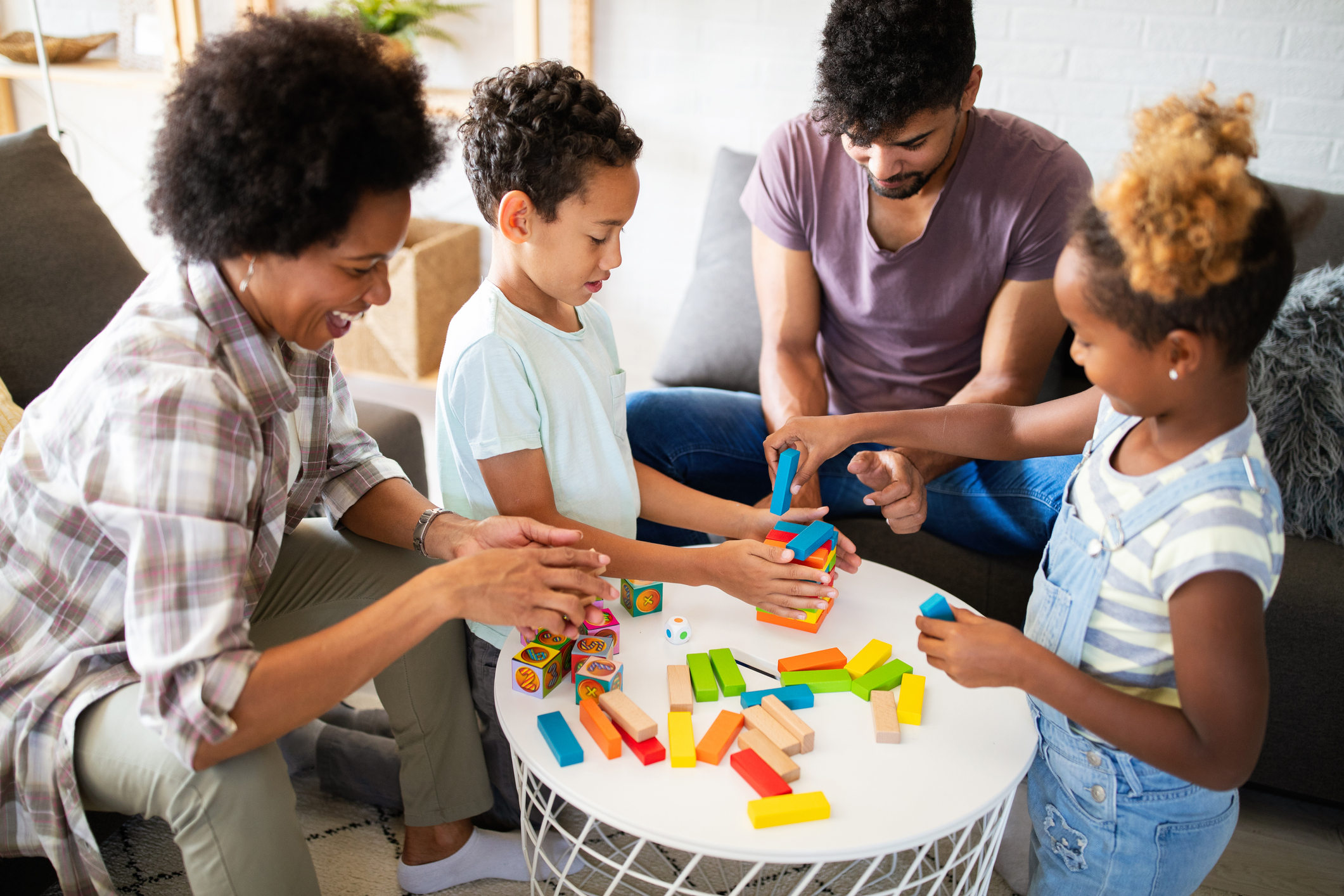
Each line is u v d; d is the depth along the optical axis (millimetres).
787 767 891
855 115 1283
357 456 1245
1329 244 1676
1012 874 1299
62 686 919
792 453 1232
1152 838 950
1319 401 1434
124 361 846
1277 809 1496
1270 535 806
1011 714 1008
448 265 2625
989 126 1517
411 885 1262
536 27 2314
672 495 1332
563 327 1231
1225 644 779
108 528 837
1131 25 2129
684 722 962
